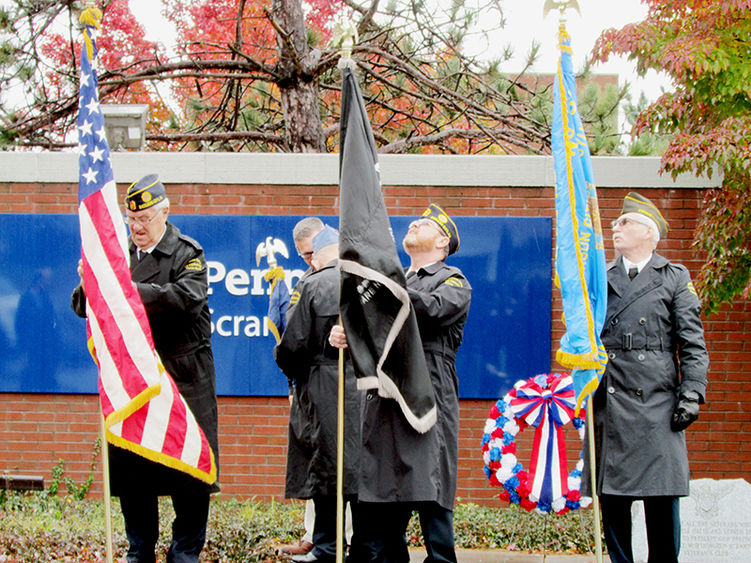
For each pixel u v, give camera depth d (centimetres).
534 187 862
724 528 668
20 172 881
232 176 873
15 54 1309
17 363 873
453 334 559
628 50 750
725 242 770
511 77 1593
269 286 867
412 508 546
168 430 548
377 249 514
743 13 720
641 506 684
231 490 866
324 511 638
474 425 856
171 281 583
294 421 642
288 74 1273
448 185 864
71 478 872
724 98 751
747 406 848
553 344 858
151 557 582
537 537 735
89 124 543
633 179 856
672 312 601
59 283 873
